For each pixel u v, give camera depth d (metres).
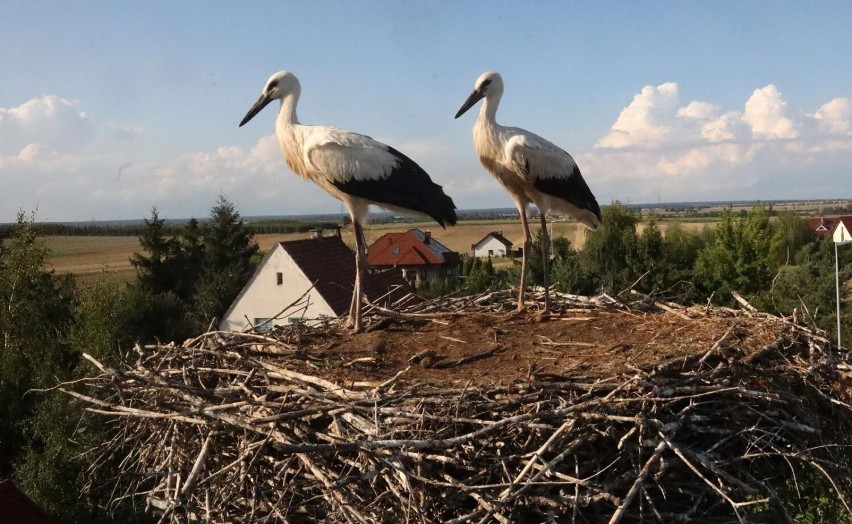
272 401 4.04
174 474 4.02
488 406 3.65
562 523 3.48
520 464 3.48
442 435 3.51
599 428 3.62
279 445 3.24
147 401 4.34
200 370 4.70
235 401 4.12
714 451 3.86
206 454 3.72
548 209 6.34
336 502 3.38
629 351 4.82
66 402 10.30
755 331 5.23
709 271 24.80
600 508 3.63
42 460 9.94
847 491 4.17
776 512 4.11
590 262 24.48
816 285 18.78
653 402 3.69
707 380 4.04
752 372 4.33
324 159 5.73
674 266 24.42
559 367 4.52
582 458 3.59
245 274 26.02
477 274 21.98
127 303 16.83
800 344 5.03
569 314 6.30
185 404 3.99
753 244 23.81
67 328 15.35
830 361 4.69
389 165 5.84
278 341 5.26
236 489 3.97
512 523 3.21
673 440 3.60
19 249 15.72
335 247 19.34
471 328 5.80
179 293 29.08
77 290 19.05
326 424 3.90
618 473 3.61
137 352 5.69
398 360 4.93
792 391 4.39
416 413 3.60
